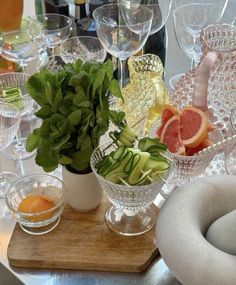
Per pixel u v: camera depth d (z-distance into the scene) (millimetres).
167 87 1162
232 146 851
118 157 754
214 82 898
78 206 851
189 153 845
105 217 852
